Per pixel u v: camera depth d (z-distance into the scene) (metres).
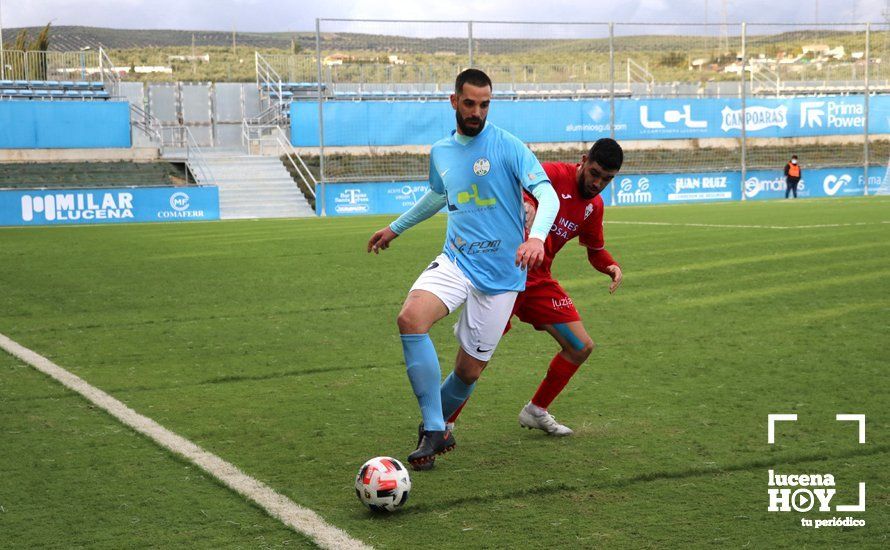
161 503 3.26
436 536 2.92
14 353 6.17
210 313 7.87
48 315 7.88
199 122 31.22
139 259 12.71
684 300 8.05
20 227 21.27
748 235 14.52
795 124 29.50
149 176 25.73
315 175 27.55
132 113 30.00
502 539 2.89
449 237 3.87
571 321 4.01
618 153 4.02
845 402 4.56
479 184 3.73
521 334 6.64
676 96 30.28
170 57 52.91
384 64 30.56
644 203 28.08
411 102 26.36
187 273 10.88
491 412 4.54
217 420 4.41
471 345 3.83
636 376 5.25
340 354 6.09
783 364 5.49
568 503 3.22
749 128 29.14
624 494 3.30
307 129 25.66
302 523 3.03
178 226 20.48
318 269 11.12
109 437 4.12
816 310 7.38
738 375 5.22
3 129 23.66
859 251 11.77
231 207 24.91
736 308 7.58
